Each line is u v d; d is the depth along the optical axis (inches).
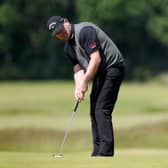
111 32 7854.3
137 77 7736.2
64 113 2456.9
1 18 7568.9
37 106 2736.2
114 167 674.8
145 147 1588.3
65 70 7790.4
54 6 7829.7
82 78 860.6
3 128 1718.8
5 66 7800.2
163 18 7637.8
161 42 7682.1
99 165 690.8
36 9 7706.7
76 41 831.1
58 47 7819.9
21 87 5054.1
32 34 7805.1
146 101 3174.2
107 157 780.6
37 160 734.5
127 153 938.1
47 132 1684.3
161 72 7829.7
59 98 3383.4
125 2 7568.9
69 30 829.8
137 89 4852.4
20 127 1734.7
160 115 2107.5
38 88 4813.0
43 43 7834.6
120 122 1894.7
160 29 7652.6
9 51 7780.5
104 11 7568.9
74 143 1635.1
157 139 1701.5
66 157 779.4
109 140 834.2
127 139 1701.5
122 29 7834.6
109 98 839.1
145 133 1744.6
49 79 7682.1
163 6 7696.9
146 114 2310.5
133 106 2827.3
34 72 7716.5
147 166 683.4
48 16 7785.4
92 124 857.5
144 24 7780.5
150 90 4640.8
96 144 858.8
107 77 835.4
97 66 820.6
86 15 7652.6
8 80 7554.1
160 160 740.7
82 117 2224.4
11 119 2043.6
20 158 762.8
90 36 820.6
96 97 841.5
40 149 1577.3
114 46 843.4
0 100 3253.0
